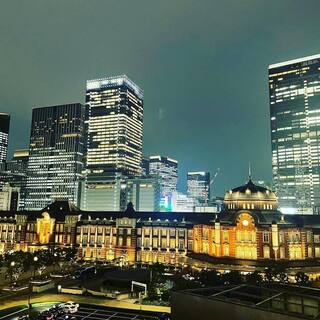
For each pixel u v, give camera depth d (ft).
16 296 320.91
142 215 563.89
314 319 113.91
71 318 253.03
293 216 501.97
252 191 480.64
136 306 291.99
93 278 405.80
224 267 401.29
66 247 565.12
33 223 616.80
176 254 514.68
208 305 141.18
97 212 609.01
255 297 142.92
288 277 367.25
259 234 424.46
